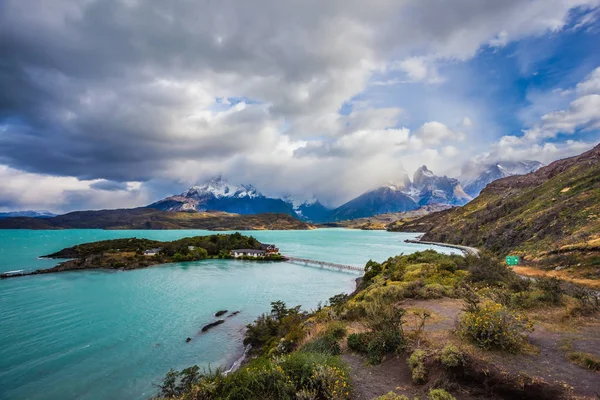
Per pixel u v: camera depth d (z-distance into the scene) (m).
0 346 41.56
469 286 26.91
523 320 13.49
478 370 9.65
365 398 10.30
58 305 63.31
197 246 162.00
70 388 31.00
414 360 11.51
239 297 69.56
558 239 65.81
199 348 39.97
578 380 9.22
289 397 10.52
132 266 119.44
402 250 182.62
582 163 137.00
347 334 17.83
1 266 122.44
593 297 19.52
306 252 180.88
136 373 33.62
